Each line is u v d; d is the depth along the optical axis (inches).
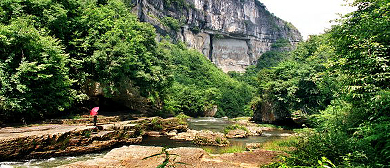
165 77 1165.1
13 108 519.8
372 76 225.0
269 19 5187.0
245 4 4623.5
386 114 225.1
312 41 1170.6
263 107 1389.0
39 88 590.2
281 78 1254.3
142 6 2763.3
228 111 2516.0
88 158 440.1
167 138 751.1
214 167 308.0
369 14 271.1
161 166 96.5
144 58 1008.9
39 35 585.0
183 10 3582.7
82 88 810.8
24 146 392.2
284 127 1163.3
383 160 191.2
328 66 314.3
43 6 699.4
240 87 2938.0
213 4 4025.6
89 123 666.2
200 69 2962.6
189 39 3612.2
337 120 355.9
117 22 930.7
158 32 2910.9
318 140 293.6
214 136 669.3
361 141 226.7
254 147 519.8
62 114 728.3
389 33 237.9
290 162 213.6
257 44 4717.0
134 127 680.4
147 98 1047.0
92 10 863.7
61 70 632.4
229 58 4229.8
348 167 196.2
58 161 406.9
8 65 521.7
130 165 305.0
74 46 801.6
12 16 607.8
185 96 2052.2
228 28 4165.8
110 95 835.4
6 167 348.2
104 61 772.6
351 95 280.1
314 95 987.3
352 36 267.6
